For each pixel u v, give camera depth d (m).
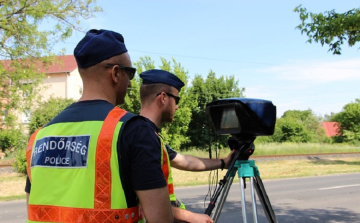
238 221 7.20
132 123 1.61
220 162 2.76
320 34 5.25
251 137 2.65
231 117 2.63
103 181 1.54
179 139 23.61
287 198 10.02
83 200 1.54
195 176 15.82
